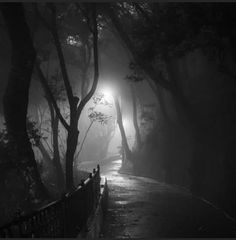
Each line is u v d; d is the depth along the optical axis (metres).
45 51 20.11
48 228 6.74
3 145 12.01
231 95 17.80
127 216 14.98
